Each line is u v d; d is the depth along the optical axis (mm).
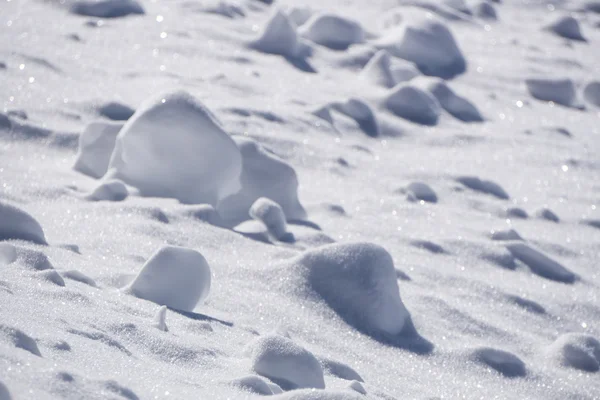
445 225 14812
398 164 18000
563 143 21812
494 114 23406
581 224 16531
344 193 15531
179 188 12680
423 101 21781
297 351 7199
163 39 22531
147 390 5602
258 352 7117
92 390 5023
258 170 13359
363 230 13664
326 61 24312
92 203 11828
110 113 16094
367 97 21750
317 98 20797
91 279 8562
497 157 19922
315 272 10359
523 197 17594
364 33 27078
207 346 7391
